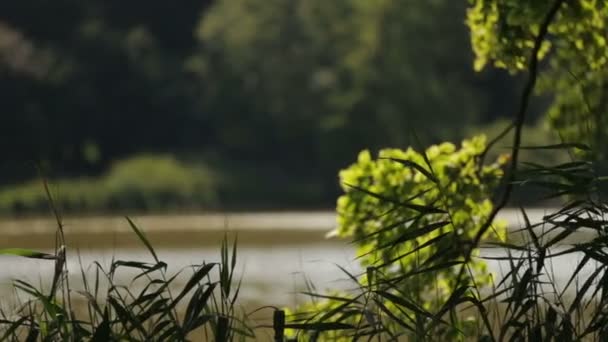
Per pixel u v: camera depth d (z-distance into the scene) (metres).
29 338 6.32
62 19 68.12
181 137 65.62
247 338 9.04
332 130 59.44
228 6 65.50
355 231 9.86
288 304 14.25
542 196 7.08
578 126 10.98
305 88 62.25
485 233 9.86
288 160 62.50
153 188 54.97
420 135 58.31
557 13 10.31
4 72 61.66
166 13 72.50
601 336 6.39
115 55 65.50
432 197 9.80
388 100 58.84
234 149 63.78
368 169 9.89
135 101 65.38
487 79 62.16
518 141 9.59
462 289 6.46
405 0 59.41
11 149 61.00
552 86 11.13
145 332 6.26
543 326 6.55
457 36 59.72
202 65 65.06
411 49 59.22
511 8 9.91
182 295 6.32
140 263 6.41
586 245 6.43
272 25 64.06
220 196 55.97
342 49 61.97
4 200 50.81
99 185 55.12
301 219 41.12
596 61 10.36
